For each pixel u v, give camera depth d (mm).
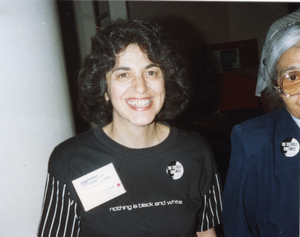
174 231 979
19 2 1213
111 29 964
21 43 1220
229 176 1070
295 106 851
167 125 1136
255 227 1089
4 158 1207
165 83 1103
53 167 1014
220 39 6391
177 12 5664
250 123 1040
